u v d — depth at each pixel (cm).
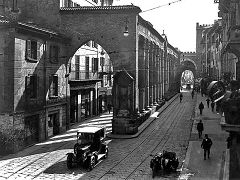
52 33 2864
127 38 3228
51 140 2848
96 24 3278
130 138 2945
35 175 1836
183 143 2675
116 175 1844
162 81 5978
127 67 3238
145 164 2075
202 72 8381
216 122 3547
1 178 1778
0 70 2386
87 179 1764
